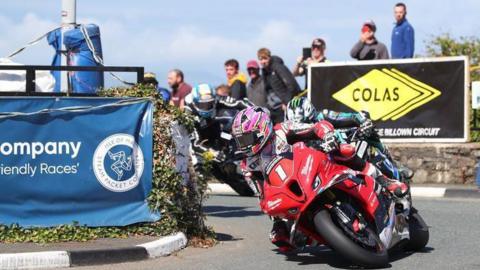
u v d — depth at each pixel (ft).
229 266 27.48
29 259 26.78
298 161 25.12
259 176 26.66
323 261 28.25
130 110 31.32
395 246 29.35
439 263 27.63
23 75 36.60
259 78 57.52
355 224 25.85
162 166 31.42
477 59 81.41
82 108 30.78
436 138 54.75
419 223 29.81
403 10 56.24
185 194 32.09
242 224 37.24
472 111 56.49
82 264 27.40
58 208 30.55
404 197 28.68
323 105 58.08
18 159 30.30
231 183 47.50
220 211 41.81
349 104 57.31
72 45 38.68
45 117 30.53
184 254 29.60
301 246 26.94
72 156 30.71
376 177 27.50
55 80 38.60
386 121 56.03
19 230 30.09
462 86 53.98
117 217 30.99
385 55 57.16
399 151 54.19
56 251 27.35
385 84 56.13
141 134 31.40
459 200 45.50
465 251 29.78
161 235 31.09
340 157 26.08
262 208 25.81
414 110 55.31
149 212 31.22
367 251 25.66
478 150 52.47
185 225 31.91
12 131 30.22
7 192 30.17
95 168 30.91
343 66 57.47
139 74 32.27
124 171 31.14
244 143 25.88
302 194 24.71
